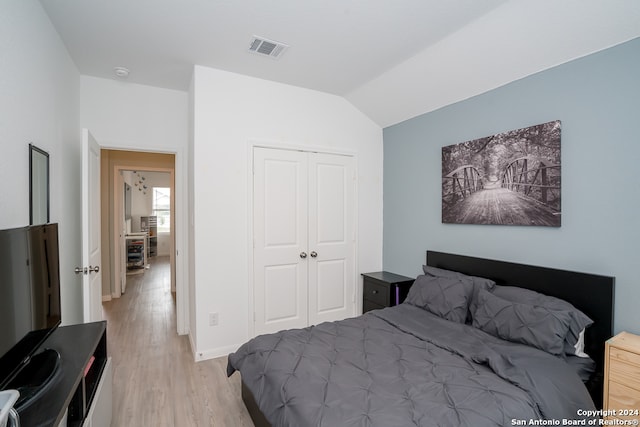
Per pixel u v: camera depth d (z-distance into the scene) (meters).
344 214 3.73
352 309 3.79
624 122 1.93
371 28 2.30
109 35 2.37
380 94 3.39
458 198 2.97
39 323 1.55
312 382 1.56
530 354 1.76
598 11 1.84
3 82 1.48
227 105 3.02
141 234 7.73
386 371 1.68
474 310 2.44
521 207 2.45
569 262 2.19
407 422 1.26
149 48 2.57
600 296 1.99
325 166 3.59
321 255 3.58
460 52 2.51
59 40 2.36
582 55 2.11
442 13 2.12
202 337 2.90
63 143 2.45
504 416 1.32
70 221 2.63
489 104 2.72
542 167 2.32
